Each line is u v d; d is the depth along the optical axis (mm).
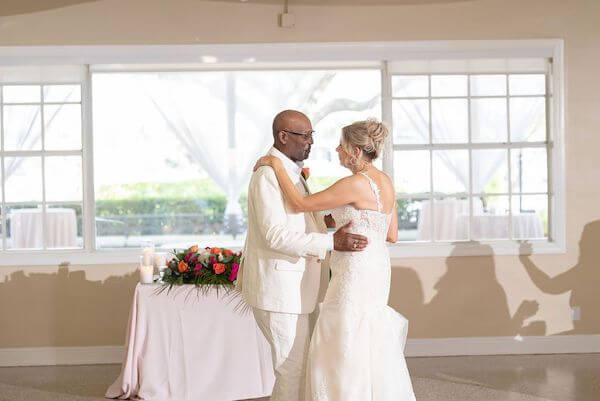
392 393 3816
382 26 6273
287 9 6227
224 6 6211
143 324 5031
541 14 6320
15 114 6359
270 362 5117
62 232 7031
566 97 6336
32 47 6156
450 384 5352
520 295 6309
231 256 5148
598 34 6332
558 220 6328
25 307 6203
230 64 6344
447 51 6309
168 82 9773
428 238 6969
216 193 12445
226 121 9930
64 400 5094
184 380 4996
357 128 3947
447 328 6289
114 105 11070
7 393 5305
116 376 5754
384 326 3865
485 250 6285
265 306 3785
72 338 6223
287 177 3770
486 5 6297
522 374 5609
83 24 6184
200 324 5039
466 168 6598
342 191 3803
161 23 6195
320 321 3859
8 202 6363
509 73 6375
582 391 5094
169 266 5156
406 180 6555
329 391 3779
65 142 6414
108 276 6230
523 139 6508
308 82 9539
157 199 12141
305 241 3670
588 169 6344
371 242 3875
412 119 6480
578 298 6336
